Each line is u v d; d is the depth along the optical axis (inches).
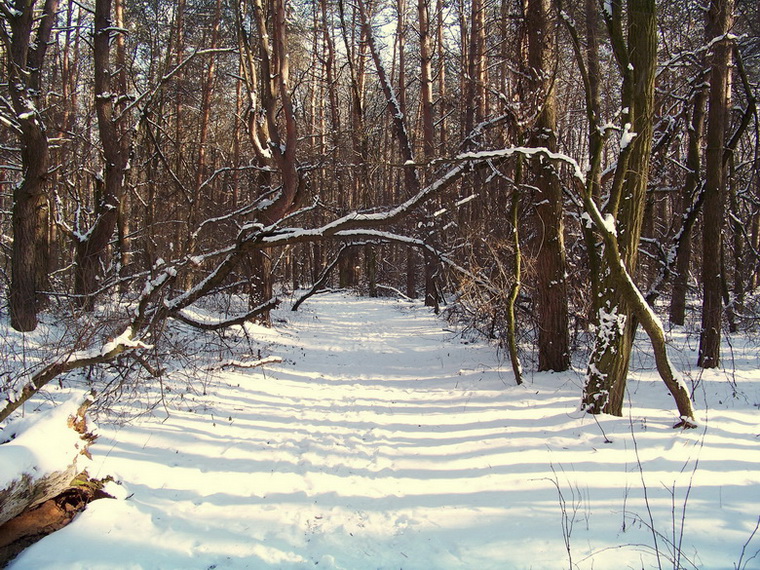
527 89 310.3
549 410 252.8
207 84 676.1
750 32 399.5
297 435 235.0
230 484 180.1
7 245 442.3
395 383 347.6
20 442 135.3
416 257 994.1
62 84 682.2
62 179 417.1
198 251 382.6
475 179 407.8
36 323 313.0
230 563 130.3
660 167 399.5
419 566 130.3
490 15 695.7
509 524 147.4
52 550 130.0
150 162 491.8
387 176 1059.9
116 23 519.8
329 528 149.9
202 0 710.5
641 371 331.0
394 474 192.2
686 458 184.7
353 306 844.0
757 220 567.2
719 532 135.9
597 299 243.0
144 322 273.7
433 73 793.6
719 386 285.7
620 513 148.8
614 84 418.6
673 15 407.5
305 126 853.2
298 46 868.6
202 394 286.7
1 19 318.7
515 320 347.6
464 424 246.2
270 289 526.6
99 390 249.0
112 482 160.2
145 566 126.9
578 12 359.6
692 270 523.2
